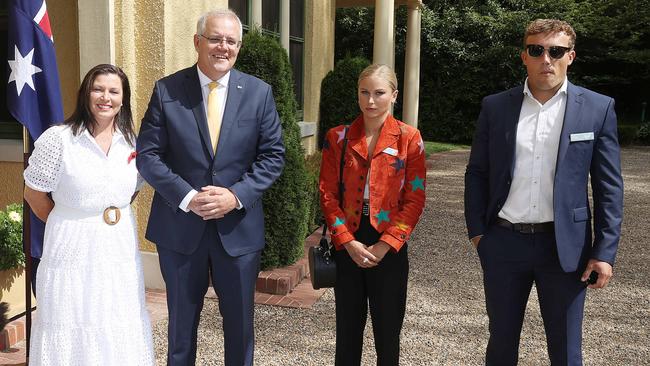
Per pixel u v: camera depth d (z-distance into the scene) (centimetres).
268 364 383
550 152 274
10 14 322
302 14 914
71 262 271
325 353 402
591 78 2234
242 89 298
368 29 2219
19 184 523
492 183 286
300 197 542
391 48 905
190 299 298
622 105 2352
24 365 365
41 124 329
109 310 274
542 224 278
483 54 2127
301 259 575
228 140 291
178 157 292
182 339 299
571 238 272
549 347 287
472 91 2153
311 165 757
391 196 295
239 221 297
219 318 456
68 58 521
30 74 323
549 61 263
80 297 271
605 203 272
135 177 288
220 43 285
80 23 486
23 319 410
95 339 272
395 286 299
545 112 275
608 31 2164
